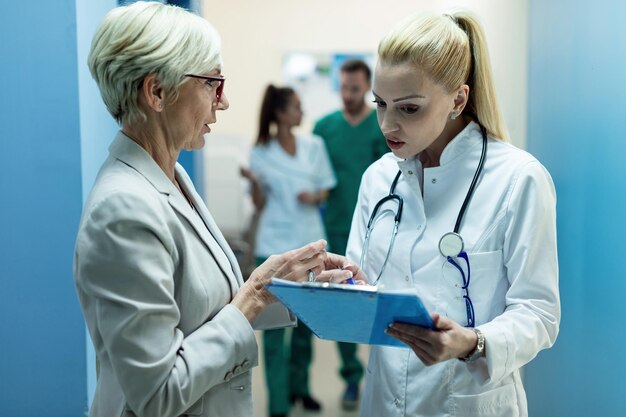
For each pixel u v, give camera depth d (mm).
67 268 1584
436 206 1210
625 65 1396
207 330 1046
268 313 1290
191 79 1049
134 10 1023
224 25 5145
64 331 1598
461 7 1167
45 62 1536
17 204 1569
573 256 1774
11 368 1604
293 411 3125
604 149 1525
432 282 1175
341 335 1081
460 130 1212
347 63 3262
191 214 1103
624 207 1408
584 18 1656
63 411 1614
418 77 1070
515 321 1082
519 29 2264
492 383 1104
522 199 1122
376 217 1283
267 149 3355
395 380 1206
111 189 991
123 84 1023
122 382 975
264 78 5188
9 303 1590
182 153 2281
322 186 3371
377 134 3320
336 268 1244
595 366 1589
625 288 1396
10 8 1523
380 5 5109
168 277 996
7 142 1555
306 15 5129
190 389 993
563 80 1842
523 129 2281
